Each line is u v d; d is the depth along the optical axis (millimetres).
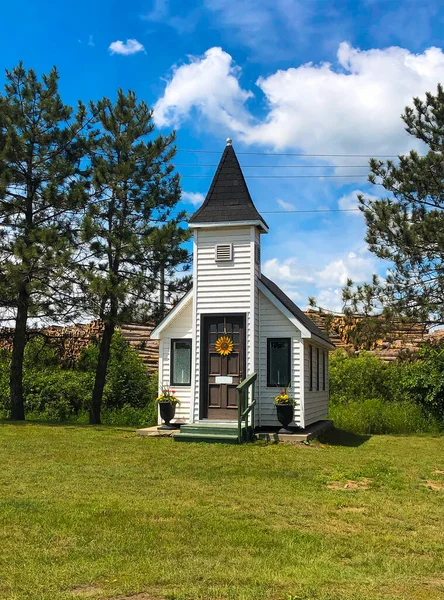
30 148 19203
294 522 7715
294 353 15664
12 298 19562
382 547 6824
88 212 19297
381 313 21188
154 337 16625
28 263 18016
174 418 16156
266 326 15938
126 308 19688
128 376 25281
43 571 5641
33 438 14711
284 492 9398
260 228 16234
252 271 15703
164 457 12195
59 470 10594
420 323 21203
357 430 20516
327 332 23297
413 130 22141
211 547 6520
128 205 20688
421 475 11297
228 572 5727
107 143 20375
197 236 16203
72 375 25422
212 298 15891
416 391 21547
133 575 5574
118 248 19219
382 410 21625
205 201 16516
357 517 8062
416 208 21094
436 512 8469
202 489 9391
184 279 21219
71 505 8023
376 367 26531
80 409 24141
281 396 14984
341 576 5762
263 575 5672
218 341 15727
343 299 21578
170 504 8312
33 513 7574
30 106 19688
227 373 15656
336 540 7000
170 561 6023
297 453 13156
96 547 6371
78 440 14438
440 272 20859
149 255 20203
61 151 20391
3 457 11859
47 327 24891
